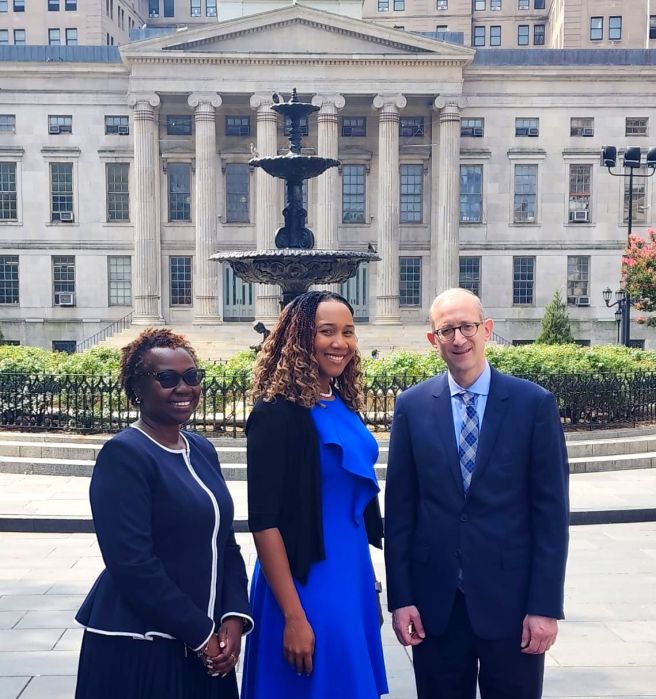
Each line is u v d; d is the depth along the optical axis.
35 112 48.84
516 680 4.31
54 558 9.70
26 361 17.91
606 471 14.73
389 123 46.44
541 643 4.16
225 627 3.87
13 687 6.03
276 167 15.72
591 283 50.31
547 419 4.37
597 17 74.25
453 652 4.39
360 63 45.94
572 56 50.31
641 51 50.16
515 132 49.69
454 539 4.34
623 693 5.96
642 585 8.64
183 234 49.62
